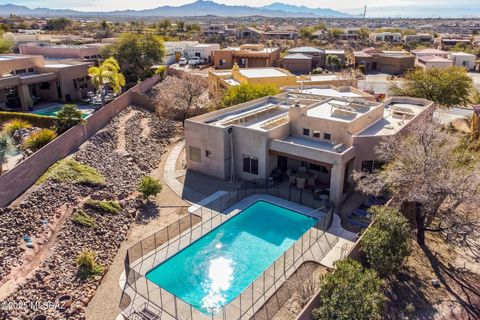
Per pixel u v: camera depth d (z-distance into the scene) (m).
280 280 20.08
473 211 23.91
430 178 20.84
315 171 32.19
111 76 44.62
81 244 21.50
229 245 23.73
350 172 29.61
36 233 20.94
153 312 17.70
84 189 26.58
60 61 60.38
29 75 48.38
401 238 19.86
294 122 32.78
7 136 29.36
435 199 21.09
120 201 26.89
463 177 20.75
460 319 17.92
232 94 44.72
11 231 20.30
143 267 20.97
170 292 19.48
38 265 18.86
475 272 21.33
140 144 38.56
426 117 35.41
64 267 19.41
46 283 17.98
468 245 23.83
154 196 29.17
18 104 47.50
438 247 23.48
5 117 36.75
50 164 27.69
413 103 43.16
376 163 29.67
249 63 88.56
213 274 21.03
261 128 32.47
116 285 19.34
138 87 53.53
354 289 15.95
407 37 166.12
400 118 35.53
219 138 31.55
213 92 60.53
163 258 21.80
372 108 34.28
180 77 70.62
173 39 139.38
